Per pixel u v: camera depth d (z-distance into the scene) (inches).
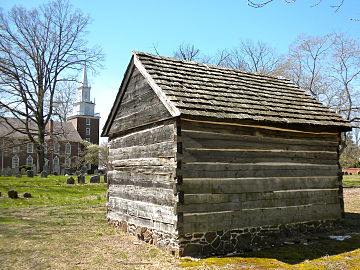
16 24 1278.3
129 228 376.8
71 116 2795.3
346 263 265.6
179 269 247.9
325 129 387.2
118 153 420.8
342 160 1844.2
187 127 298.8
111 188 435.2
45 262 272.1
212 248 297.4
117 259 278.7
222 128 316.8
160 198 314.8
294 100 420.8
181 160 291.1
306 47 1110.4
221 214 305.3
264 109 351.3
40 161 1482.5
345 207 574.2
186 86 342.6
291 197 353.7
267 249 307.7
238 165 321.1
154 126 335.9
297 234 354.0
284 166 352.5
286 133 359.3
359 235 360.2
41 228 408.2
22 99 1346.0
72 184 1049.5
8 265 264.4
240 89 389.7
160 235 312.2
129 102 396.8
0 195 748.6
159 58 398.0
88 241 341.7
